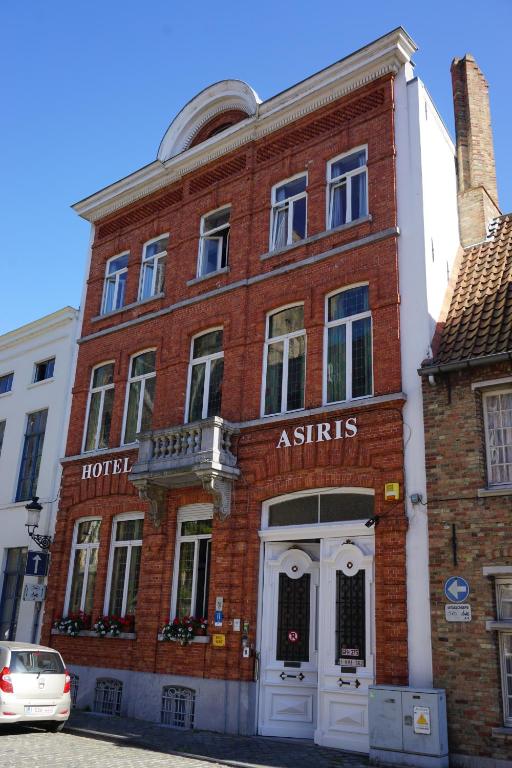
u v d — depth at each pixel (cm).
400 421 1265
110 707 1562
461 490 1156
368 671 1204
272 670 1338
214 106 1931
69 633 1678
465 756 1034
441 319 1352
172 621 1504
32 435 2173
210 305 1697
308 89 1634
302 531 1351
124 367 1870
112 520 1738
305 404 1428
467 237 1571
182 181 1912
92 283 2089
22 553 2030
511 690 1044
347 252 1464
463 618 1095
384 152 1481
